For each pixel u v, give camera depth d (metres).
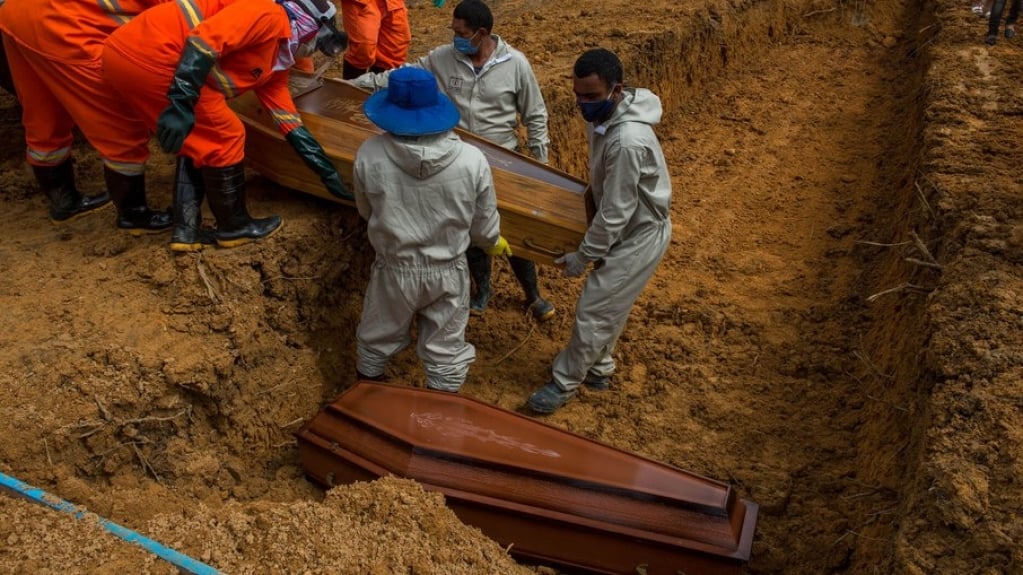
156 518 3.54
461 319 4.77
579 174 8.03
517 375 5.62
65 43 4.30
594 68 4.23
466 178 4.27
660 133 9.36
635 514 3.82
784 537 4.55
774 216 7.81
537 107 5.72
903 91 10.39
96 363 4.10
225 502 4.19
